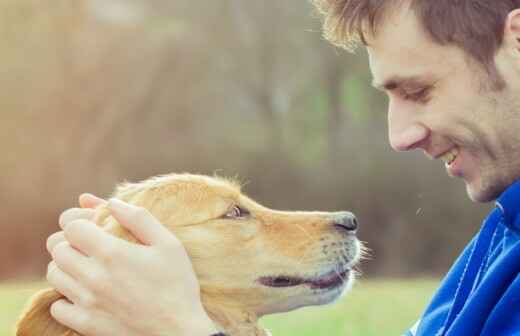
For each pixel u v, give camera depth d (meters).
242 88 31.03
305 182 28.56
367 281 22.66
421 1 2.65
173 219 3.81
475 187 2.79
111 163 28.89
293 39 30.92
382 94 29.48
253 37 31.00
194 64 30.25
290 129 30.53
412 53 2.70
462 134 2.70
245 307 3.97
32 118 28.55
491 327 2.50
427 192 26.53
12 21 29.38
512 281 2.61
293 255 4.02
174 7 30.80
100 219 3.44
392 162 27.39
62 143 28.38
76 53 29.66
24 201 27.16
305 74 31.00
